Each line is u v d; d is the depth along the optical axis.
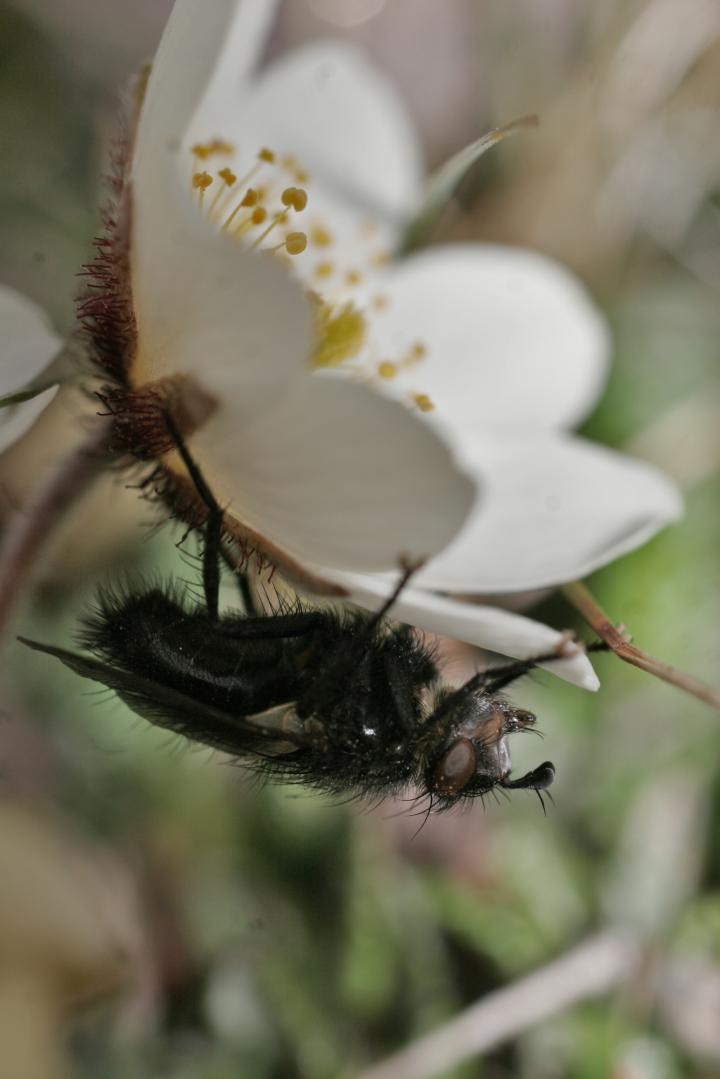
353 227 0.13
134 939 0.13
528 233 0.16
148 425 0.11
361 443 0.10
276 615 0.11
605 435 0.15
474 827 0.14
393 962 0.13
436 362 0.13
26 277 0.15
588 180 0.16
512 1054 0.13
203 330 0.10
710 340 0.15
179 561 0.14
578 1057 0.13
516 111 0.16
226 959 0.13
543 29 0.16
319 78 0.13
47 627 0.14
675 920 0.13
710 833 0.14
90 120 0.15
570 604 0.14
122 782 0.14
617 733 0.14
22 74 0.15
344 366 0.12
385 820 0.14
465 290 0.13
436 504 0.10
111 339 0.11
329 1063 0.13
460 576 0.11
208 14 0.10
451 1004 0.13
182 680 0.11
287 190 0.11
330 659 0.11
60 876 0.12
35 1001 0.12
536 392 0.13
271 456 0.11
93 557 0.14
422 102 0.16
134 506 0.14
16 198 0.15
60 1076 0.12
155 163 0.11
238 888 0.14
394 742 0.11
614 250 0.16
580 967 0.13
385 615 0.11
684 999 0.13
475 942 0.13
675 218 0.16
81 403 0.13
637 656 0.11
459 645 0.13
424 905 0.14
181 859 0.14
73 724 0.14
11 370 0.11
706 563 0.15
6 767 0.14
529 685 0.14
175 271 0.11
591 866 0.14
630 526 0.11
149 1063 0.13
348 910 0.14
